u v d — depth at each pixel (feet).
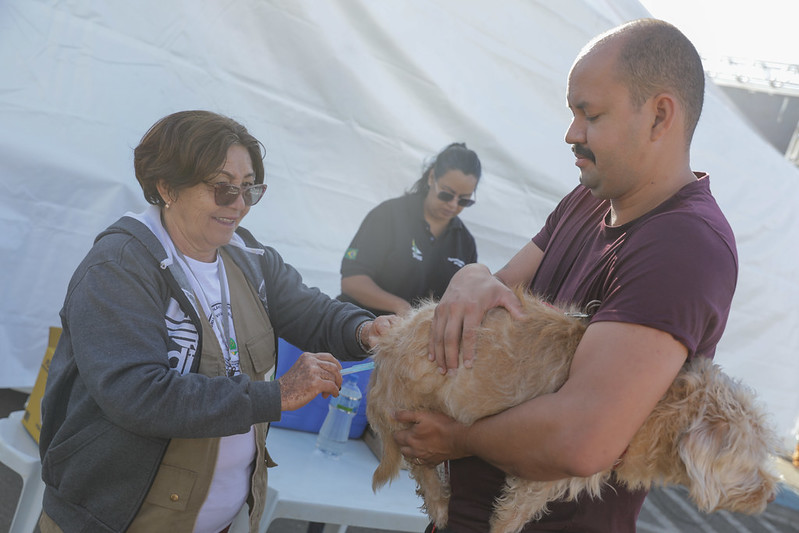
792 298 17.75
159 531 5.44
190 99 10.96
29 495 7.27
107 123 10.59
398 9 11.98
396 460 5.32
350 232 12.59
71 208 10.67
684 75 4.17
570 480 4.38
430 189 11.00
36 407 7.80
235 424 5.14
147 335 5.21
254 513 6.19
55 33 10.00
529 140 13.62
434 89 12.56
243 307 6.21
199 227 5.76
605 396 3.78
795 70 27.89
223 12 10.93
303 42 11.46
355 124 12.15
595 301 4.50
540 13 13.23
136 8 10.44
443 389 4.56
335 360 5.72
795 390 18.51
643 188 4.43
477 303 4.61
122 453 5.24
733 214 16.07
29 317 10.80
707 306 3.84
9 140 9.93
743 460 4.02
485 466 4.77
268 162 11.62
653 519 15.92
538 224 14.10
